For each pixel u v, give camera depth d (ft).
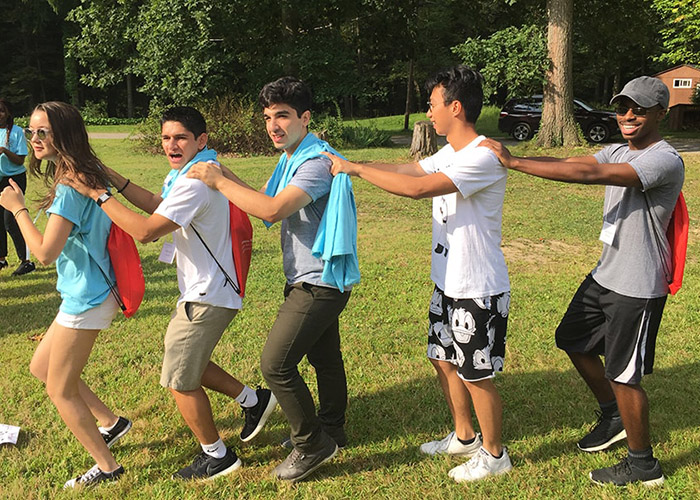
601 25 70.08
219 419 11.69
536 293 19.12
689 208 32.40
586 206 33.50
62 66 150.20
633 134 8.92
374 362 14.15
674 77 98.73
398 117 112.47
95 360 14.12
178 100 61.77
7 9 139.03
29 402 12.17
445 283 9.35
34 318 17.04
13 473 9.87
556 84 59.21
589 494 9.33
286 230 9.28
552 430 11.19
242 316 16.98
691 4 60.39
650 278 8.93
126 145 67.10
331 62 63.93
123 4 64.75
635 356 9.07
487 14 79.05
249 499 9.29
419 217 30.89
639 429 9.29
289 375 9.07
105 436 10.54
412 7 72.64
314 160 8.85
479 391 9.39
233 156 58.39
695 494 9.19
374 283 20.08
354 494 9.40
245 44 65.57
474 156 8.71
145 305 17.95
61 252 8.79
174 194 8.59
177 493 9.39
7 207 8.75
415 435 11.12
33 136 8.43
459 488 9.48
